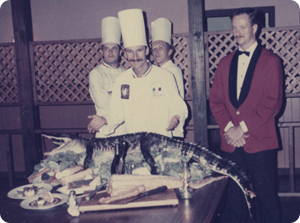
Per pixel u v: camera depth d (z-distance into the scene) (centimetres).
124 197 144
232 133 230
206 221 127
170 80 228
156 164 173
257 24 234
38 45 434
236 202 245
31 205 148
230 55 252
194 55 374
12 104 445
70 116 494
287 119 450
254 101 232
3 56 457
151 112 226
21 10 421
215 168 167
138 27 212
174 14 493
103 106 303
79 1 514
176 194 156
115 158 174
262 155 231
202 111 378
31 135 434
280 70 233
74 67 440
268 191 234
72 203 139
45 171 186
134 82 225
